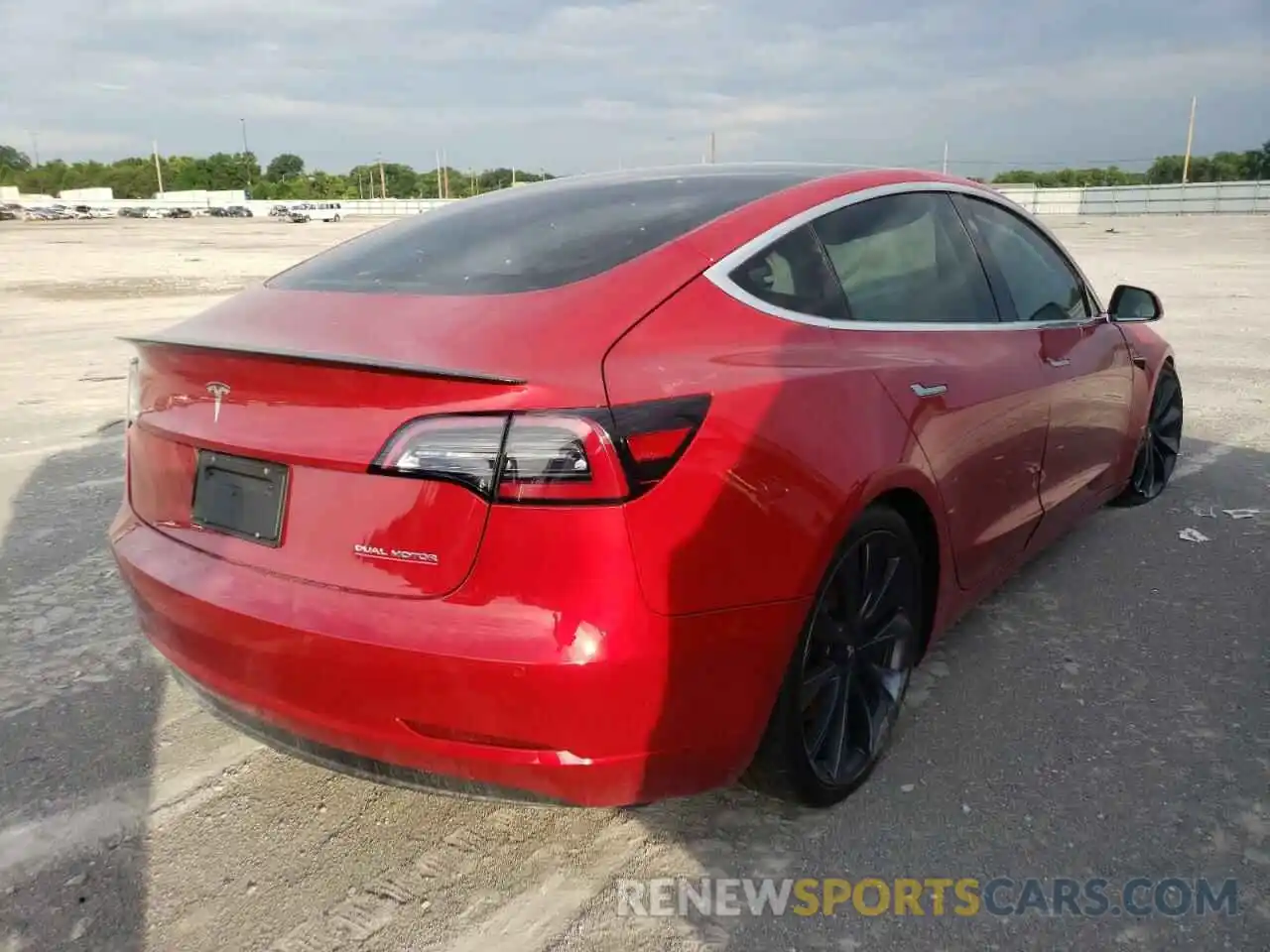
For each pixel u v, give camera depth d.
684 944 2.20
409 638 1.98
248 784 2.80
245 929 2.25
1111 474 4.41
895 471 2.55
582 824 2.62
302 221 79.00
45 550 4.54
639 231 2.61
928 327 3.02
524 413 1.95
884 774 2.79
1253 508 4.99
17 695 3.27
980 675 3.33
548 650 1.93
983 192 3.68
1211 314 12.76
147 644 3.64
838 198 2.93
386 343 2.17
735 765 2.27
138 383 2.59
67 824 2.62
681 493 2.03
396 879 2.42
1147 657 3.45
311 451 2.10
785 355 2.43
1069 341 3.78
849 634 2.59
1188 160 69.69
